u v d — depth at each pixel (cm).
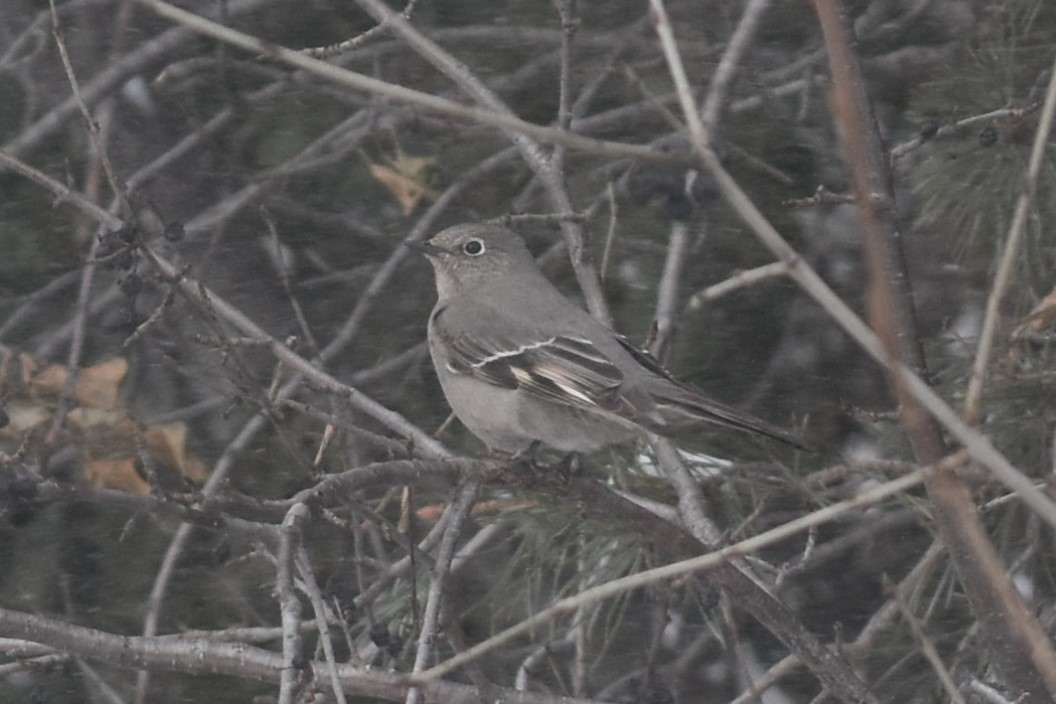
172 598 1299
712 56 1348
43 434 804
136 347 1298
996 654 894
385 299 1405
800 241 1313
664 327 1141
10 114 1463
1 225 1360
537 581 1049
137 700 1220
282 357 952
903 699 1152
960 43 1244
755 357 1298
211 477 1209
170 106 1448
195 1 1388
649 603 1225
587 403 997
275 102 1426
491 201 1418
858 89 873
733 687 1309
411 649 1202
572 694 1257
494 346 1078
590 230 1138
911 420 632
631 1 1429
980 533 605
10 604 1295
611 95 1416
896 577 1269
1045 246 1077
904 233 1262
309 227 1409
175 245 1317
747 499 1125
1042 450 922
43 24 1416
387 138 1401
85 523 1300
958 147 1110
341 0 1405
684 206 802
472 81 1127
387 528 843
